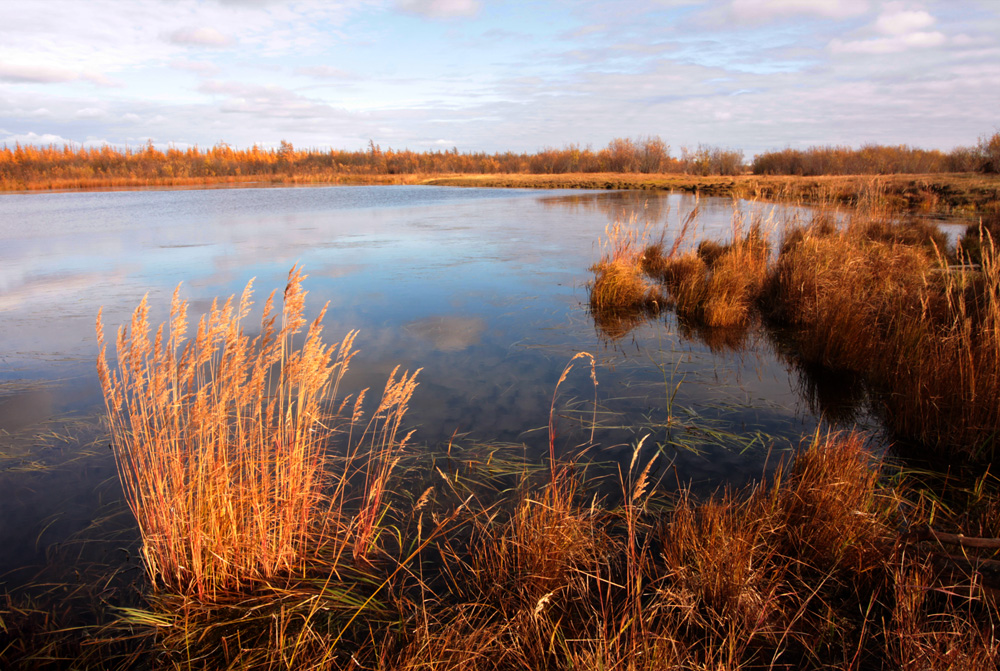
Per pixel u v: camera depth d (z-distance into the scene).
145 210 31.52
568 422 5.41
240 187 62.78
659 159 68.69
